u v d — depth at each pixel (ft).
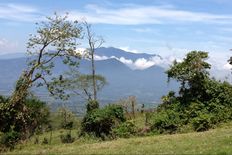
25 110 189.26
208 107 186.50
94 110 188.03
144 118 202.49
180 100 195.00
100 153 113.60
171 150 109.91
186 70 193.47
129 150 116.47
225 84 192.34
